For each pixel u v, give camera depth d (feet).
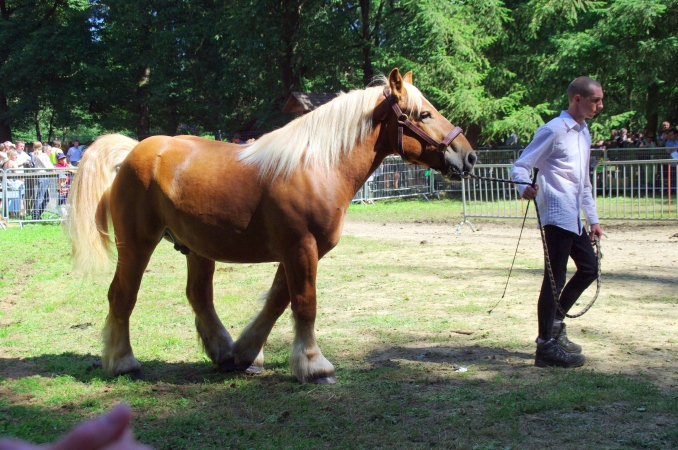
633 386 13.44
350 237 39.58
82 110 126.21
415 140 14.67
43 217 49.83
